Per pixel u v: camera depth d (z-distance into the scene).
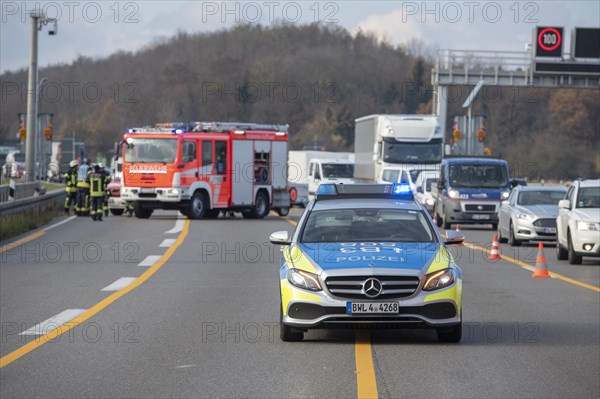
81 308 26.03
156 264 38.72
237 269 36.94
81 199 73.50
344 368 17.72
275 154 75.94
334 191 23.77
